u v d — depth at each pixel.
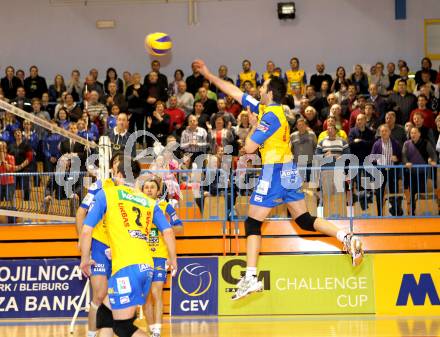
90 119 13.78
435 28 17.86
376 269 10.30
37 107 14.63
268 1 18.23
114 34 18.50
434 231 10.62
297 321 9.27
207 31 18.33
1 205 10.65
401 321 9.04
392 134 12.50
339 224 10.70
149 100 14.42
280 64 18.12
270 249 10.70
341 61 18.00
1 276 10.51
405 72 15.83
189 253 10.78
